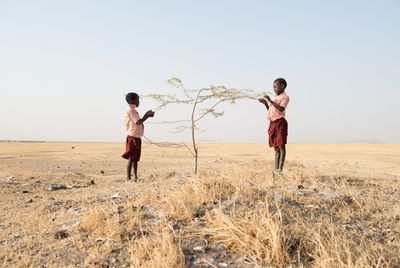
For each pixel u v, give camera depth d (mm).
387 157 25453
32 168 17047
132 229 5273
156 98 8703
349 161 21391
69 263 4562
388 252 4469
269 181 7523
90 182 11602
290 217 5352
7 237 5609
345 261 4297
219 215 5156
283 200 6027
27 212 7211
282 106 8656
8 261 4719
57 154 26328
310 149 37188
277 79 8875
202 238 4914
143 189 8250
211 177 7012
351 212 5957
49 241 5246
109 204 6781
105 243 4961
